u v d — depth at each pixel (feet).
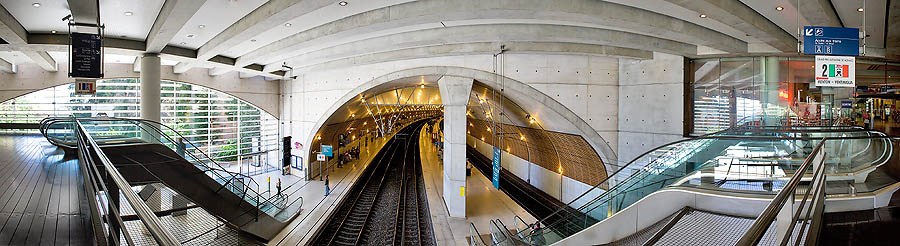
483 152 110.73
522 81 50.85
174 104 71.05
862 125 56.59
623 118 50.65
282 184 67.72
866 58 46.88
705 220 21.54
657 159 29.53
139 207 6.41
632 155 49.65
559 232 33.94
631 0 27.76
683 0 24.75
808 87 45.21
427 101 80.23
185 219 33.99
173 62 62.80
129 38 39.50
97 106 66.49
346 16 32.19
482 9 26.91
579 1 27.63
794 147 24.02
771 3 27.37
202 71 71.10
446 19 29.01
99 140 35.12
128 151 33.58
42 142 42.96
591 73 51.01
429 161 101.19
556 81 50.80
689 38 34.96
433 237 42.63
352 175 76.89
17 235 12.37
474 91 60.54
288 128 78.18
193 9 24.99
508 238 32.22
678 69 45.44
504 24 36.65
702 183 24.56
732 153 25.05
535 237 34.71
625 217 28.12
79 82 38.52
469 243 39.75
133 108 69.21
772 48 40.96
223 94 76.95
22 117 62.28
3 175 22.89
